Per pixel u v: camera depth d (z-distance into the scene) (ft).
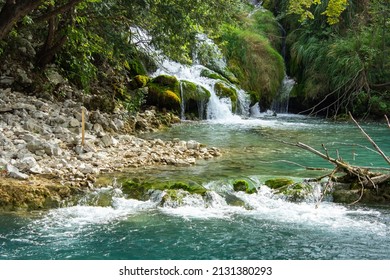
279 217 23.97
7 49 42.86
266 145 39.45
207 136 43.16
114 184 26.78
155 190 25.81
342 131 48.73
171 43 41.09
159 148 35.37
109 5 38.70
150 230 22.09
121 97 48.26
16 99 38.78
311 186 26.76
